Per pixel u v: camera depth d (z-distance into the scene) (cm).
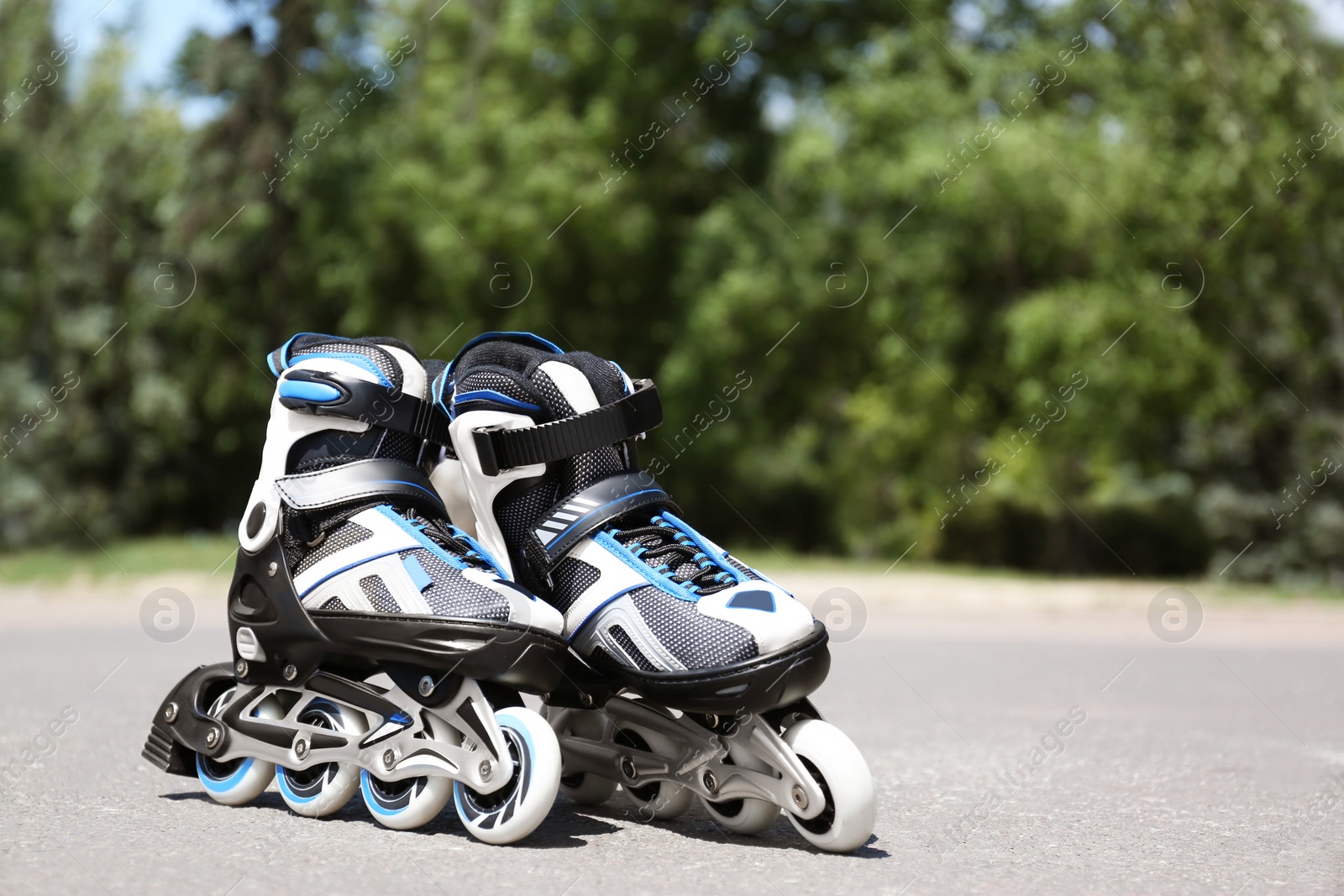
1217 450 1798
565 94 1733
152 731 270
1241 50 1460
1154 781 313
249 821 243
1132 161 1496
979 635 850
